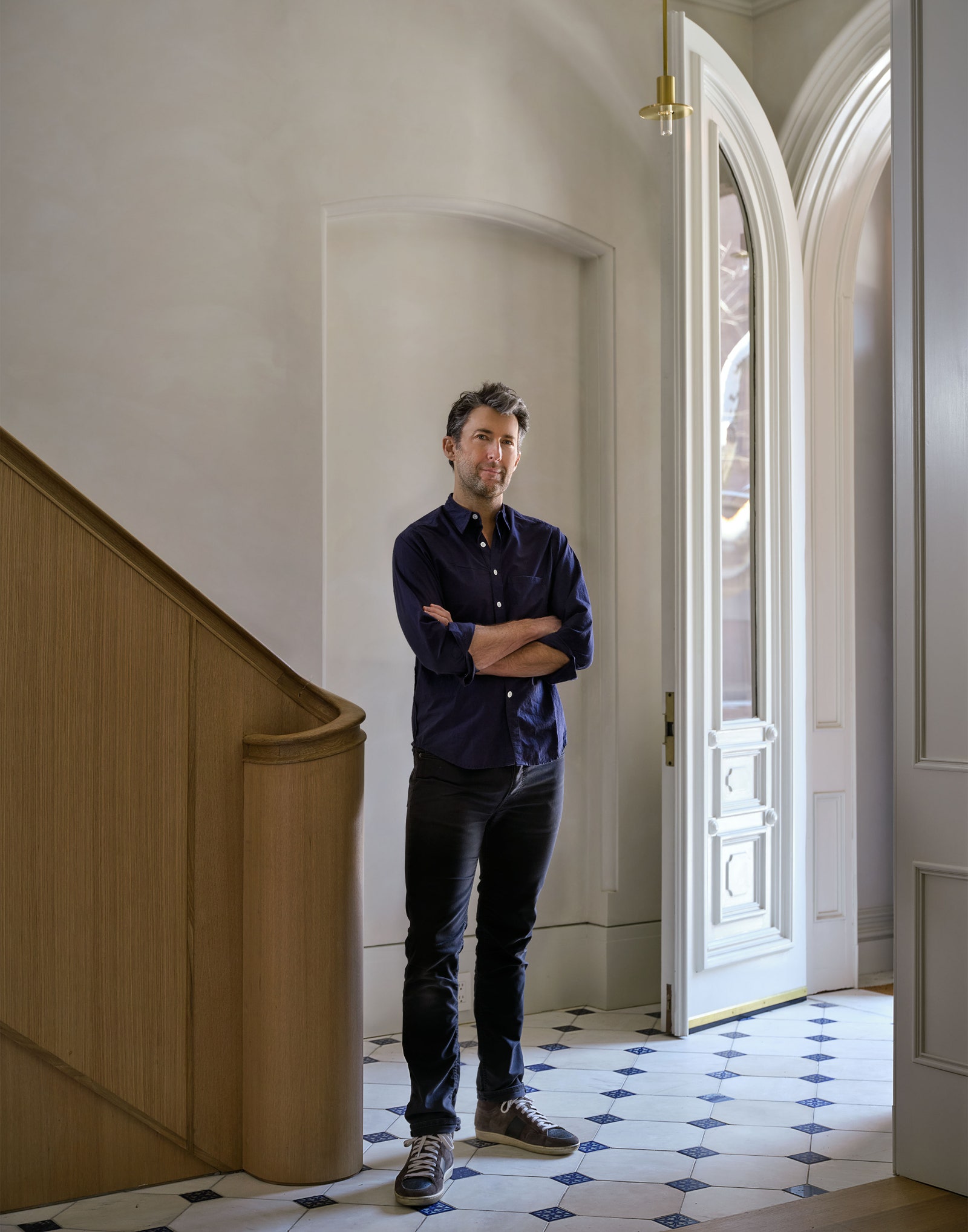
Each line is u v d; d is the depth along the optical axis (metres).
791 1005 4.34
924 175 2.88
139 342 3.58
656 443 4.47
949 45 2.82
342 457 3.99
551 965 4.30
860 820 4.88
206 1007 2.75
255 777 2.74
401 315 4.10
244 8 3.74
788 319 4.43
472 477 2.98
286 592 3.74
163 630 2.69
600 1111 3.23
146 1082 2.69
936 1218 2.54
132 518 3.55
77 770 2.62
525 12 4.22
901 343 2.92
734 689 4.27
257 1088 2.75
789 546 4.41
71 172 3.51
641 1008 4.33
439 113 4.04
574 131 4.32
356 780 2.81
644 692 4.41
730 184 4.32
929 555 2.84
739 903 4.21
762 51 4.75
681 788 3.93
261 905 2.73
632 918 4.37
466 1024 4.07
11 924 2.57
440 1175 2.70
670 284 3.96
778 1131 3.07
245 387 3.70
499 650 2.86
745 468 4.36
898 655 2.89
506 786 2.92
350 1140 2.79
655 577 4.45
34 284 3.46
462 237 4.21
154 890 2.69
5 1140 2.57
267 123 3.76
